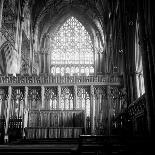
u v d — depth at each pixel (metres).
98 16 46.50
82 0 46.72
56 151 6.02
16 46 33.06
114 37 34.62
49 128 19.41
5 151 6.32
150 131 15.35
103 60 48.22
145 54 17.48
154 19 16.77
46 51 49.53
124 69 25.08
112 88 24.98
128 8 25.42
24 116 21.86
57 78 24.77
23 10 37.22
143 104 17.56
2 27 30.25
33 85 24.48
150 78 16.70
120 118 22.14
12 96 24.72
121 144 8.02
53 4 46.44
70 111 20.89
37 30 47.78
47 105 25.28
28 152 5.98
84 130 19.89
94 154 7.21
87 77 24.83
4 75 25.86
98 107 24.97
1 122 23.50
